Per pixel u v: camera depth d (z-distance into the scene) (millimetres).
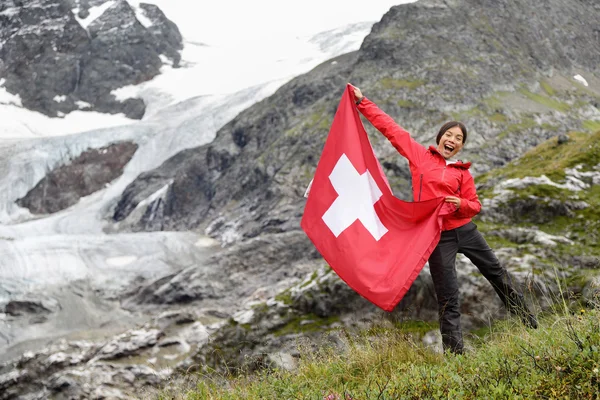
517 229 12094
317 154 85438
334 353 6492
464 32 102375
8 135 152750
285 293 14672
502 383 4172
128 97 176500
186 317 38312
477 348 6078
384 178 6191
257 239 62188
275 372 6148
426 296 10984
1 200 117812
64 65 179375
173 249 79938
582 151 14883
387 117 6402
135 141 134000
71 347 42375
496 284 6160
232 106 144375
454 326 5703
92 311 60750
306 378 5566
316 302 13562
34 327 57312
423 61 94375
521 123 84375
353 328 12234
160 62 196750
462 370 4676
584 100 99125
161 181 113812
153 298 59438
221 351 13711
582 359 4086
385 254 5832
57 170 125688
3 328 56875
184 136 134125
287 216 76250
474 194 6004
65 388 29781
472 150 77312
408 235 5840
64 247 79188
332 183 6320
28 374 38125
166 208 103562
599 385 3799
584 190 13227
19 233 103500
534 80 98688
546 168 14703
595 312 4977
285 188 82312
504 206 12953
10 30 188375
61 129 162000
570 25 127188
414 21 103000
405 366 5227
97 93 177625
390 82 90562
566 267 10133
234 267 59125
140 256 78188
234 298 55438
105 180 126125
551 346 4578
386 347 5879
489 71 95000
